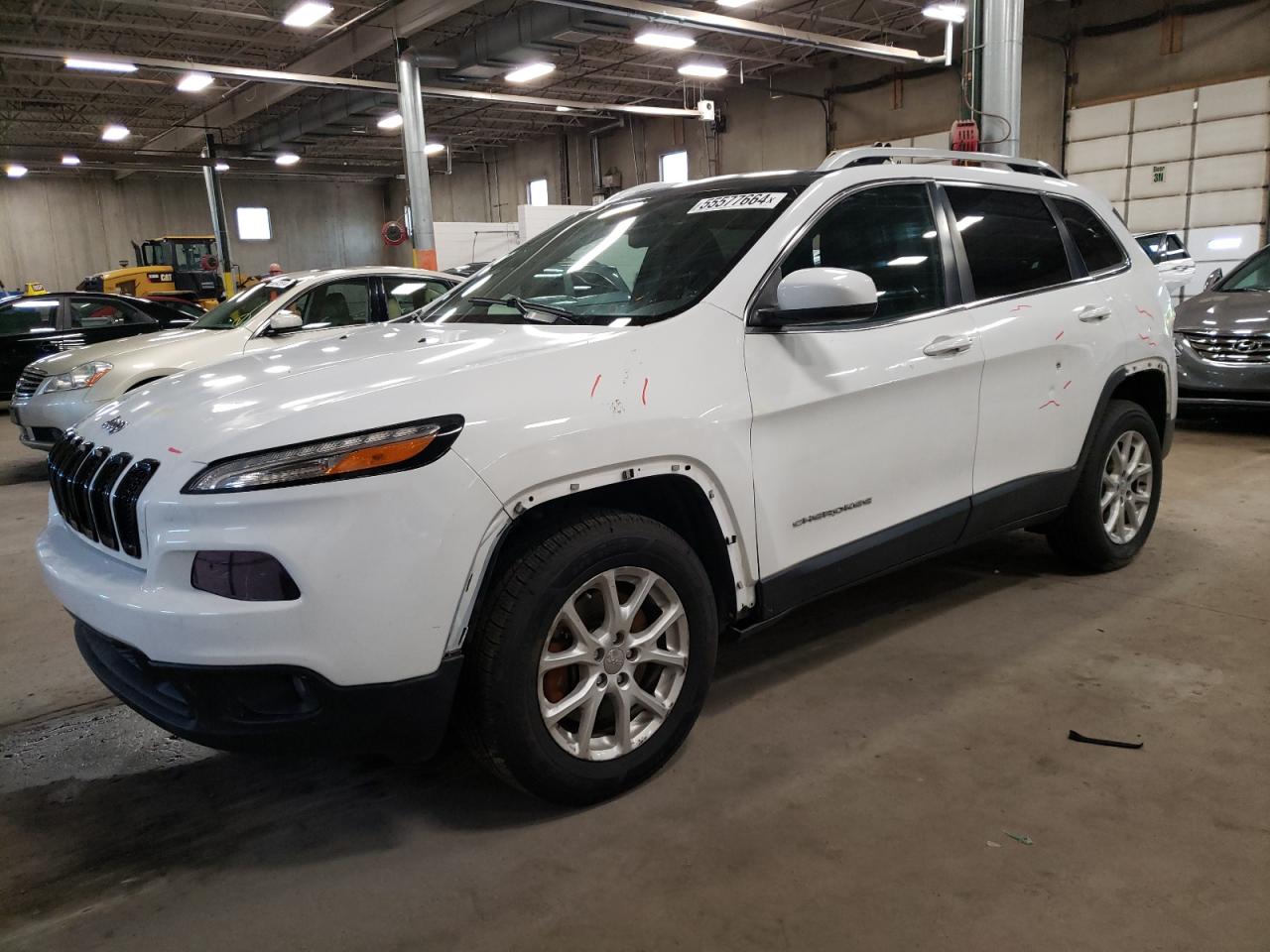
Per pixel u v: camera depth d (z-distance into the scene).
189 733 1.96
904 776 2.34
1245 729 2.52
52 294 10.82
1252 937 1.73
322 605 1.83
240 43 17.95
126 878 2.08
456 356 2.27
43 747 2.74
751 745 2.53
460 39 17.22
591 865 2.03
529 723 2.07
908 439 2.82
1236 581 3.67
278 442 1.88
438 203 34.16
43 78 20.25
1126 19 17.25
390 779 2.46
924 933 1.77
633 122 26.69
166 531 1.90
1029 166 3.55
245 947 1.82
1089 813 2.15
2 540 5.20
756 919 1.83
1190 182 16.83
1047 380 3.26
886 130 21.25
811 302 2.30
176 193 31.91
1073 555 3.73
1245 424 7.17
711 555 2.45
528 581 2.04
